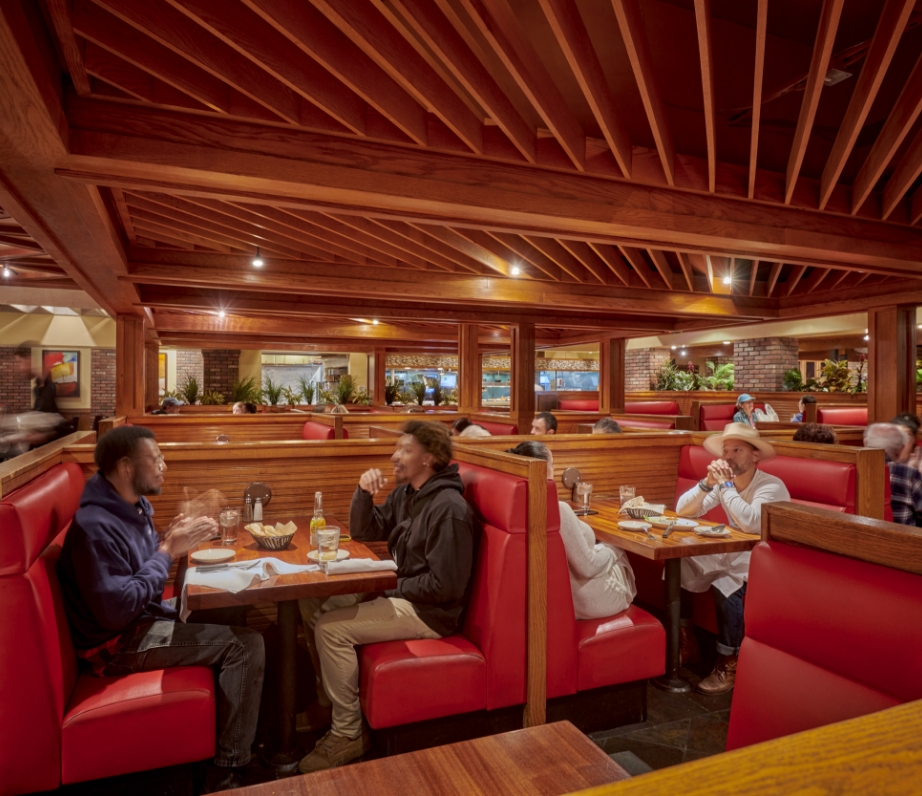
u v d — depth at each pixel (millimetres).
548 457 2943
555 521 2451
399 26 2414
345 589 2100
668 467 4203
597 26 4586
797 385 12664
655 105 3225
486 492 2543
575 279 7449
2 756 1761
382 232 5465
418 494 2543
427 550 2395
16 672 1757
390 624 2352
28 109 2541
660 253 6398
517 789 957
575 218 4074
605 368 11875
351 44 2707
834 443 3617
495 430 8219
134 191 4332
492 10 2395
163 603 2553
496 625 2328
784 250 4977
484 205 3832
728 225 4562
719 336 13984
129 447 2143
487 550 2438
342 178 3492
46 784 1813
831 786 437
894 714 542
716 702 2842
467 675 2291
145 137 3105
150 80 2943
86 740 1843
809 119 3264
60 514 2232
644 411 12383
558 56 4602
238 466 3221
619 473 4066
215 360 16625
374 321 11508
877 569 1187
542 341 12727
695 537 2809
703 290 8312
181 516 2324
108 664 2049
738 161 5633
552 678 2436
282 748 2307
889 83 5289
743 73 5301
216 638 2115
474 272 7215
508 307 8531
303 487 3332
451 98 3158
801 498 3256
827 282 8227
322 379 21500
